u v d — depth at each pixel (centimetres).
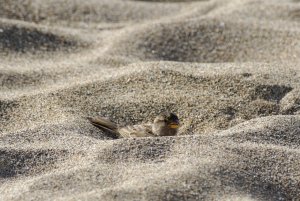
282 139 1073
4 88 1334
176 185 891
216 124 1194
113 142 1023
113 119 1221
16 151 1027
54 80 1370
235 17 1738
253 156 987
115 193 877
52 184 924
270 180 945
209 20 1673
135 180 910
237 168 950
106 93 1284
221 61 1552
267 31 1627
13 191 928
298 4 1850
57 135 1091
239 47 1585
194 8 1941
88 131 1140
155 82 1315
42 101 1255
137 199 866
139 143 1012
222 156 973
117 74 1352
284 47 1563
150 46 1583
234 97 1262
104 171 949
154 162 970
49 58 1525
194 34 1627
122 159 983
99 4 1903
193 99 1255
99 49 1578
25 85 1352
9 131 1174
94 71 1412
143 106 1246
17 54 1523
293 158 996
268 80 1300
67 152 1025
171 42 1602
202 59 1561
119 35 1642
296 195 933
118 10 1891
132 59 1502
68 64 1458
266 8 1820
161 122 1140
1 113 1228
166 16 1891
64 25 1783
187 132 1185
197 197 878
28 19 1786
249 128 1098
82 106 1241
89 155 1005
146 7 1936
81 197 877
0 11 1792
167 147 1005
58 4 1869
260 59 1538
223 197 884
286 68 1367
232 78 1309
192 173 916
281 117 1138
